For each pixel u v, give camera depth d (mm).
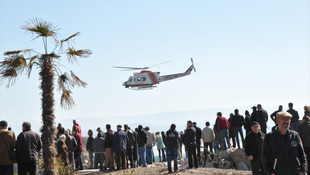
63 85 12297
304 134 10219
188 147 14859
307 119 10359
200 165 16344
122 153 15781
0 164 9641
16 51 11344
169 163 14383
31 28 11523
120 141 15531
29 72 11336
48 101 11453
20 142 9969
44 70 11570
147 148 18984
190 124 15062
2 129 9898
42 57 11555
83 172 15633
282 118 5660
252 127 8906
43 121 11383
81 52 12297
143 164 17172
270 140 5742
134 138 16453
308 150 10242
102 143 16781
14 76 11242
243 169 15016
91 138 17844
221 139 17938
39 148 10398
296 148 5633
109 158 16109
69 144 15414
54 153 11375
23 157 9969
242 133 17562
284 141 5664
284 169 5555
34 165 10219
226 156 16297
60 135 15266
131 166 16578
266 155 5852
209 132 17031
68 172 13523
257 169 8789
